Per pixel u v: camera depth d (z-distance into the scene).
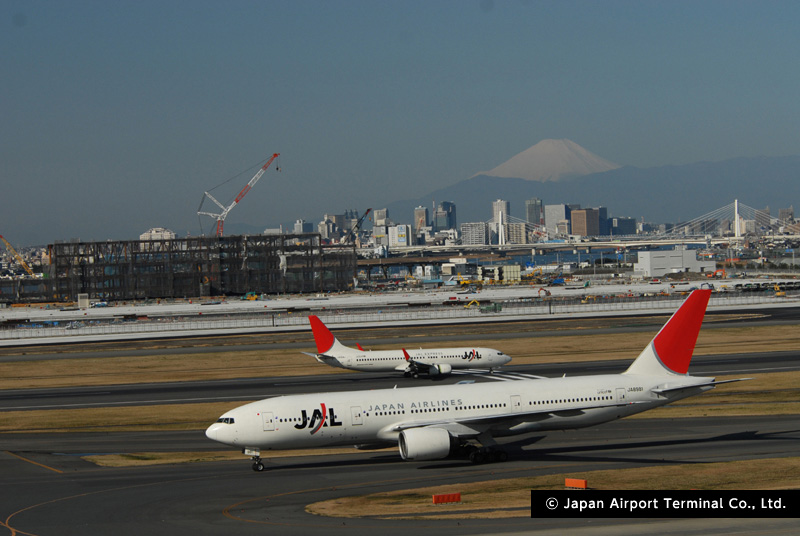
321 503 45.97
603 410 60.22
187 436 72.19
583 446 62.78
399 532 38.72
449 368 108.50
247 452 55.69
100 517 43.97
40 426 79.19
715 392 88.50
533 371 110.31
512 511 42.34
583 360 119.81
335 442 56.09
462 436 55.28
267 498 47.69
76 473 56.72
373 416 56.25
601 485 48.09
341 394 57.47
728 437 64.50
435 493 47.69
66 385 109.88
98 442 69.88
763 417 73.25
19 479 54.81
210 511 44.66
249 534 39.41
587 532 37.78
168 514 44.22
